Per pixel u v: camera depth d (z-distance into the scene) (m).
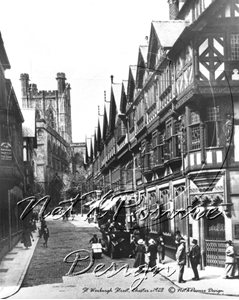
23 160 21.81
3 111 18.64
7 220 19.84
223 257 15.48
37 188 19.94
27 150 23.16
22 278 13.20
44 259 15.30
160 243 16.20
